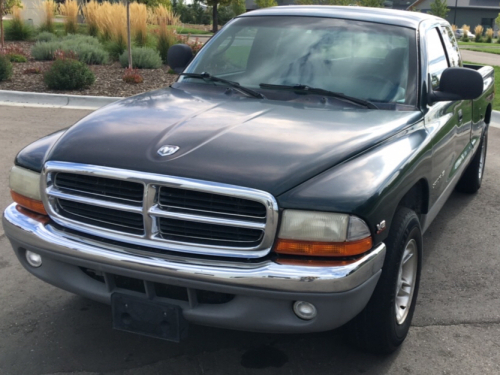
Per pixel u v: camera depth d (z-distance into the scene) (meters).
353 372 3.21
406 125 3.47
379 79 3.88
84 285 3.00
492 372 3.26
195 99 3.72
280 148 2.89
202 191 2.65
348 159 2.90
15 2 20.02
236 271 2.63
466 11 73.88
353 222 2.64
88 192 2.88
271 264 2.63
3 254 4.57
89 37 18.34
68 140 3.08
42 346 3.38
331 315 2.68
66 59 12.60
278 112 3.45
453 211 5.98
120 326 2.95
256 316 2.71
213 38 4.61
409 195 3.62
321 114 3.47
